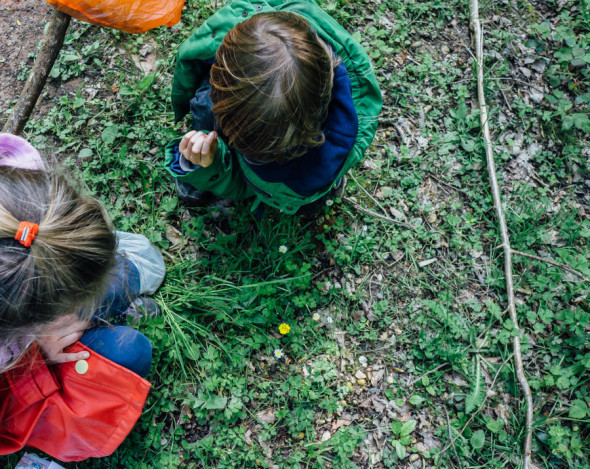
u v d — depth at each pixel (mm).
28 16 2885
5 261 1213
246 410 2350
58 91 2748
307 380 2406
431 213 2785
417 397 2424
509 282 2639
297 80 1518
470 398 2400
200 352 2393
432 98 2969
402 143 2877
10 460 2164
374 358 2514
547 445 2416
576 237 2783
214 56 1970
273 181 1972
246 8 1901
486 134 2891
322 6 2955
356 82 2072
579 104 3084
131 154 2648
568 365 2561
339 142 1889
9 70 2785
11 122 2248
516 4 3258
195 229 2576
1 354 1462
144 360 2035
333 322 2543
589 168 2957
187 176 2061
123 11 1974
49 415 1782
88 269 1363
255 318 2439
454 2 3172
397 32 3057
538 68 3148
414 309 2609
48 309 1338
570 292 2695
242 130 1618
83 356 1790
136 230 2533
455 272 2699
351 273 2639
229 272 2520
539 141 3010
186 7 2920
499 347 2564
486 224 2801
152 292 2379
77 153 2639
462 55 3098
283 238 2596
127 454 2203
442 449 2361
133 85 2785
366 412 2420
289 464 2270
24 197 1289
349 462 2301
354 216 2715
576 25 3221
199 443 2252
